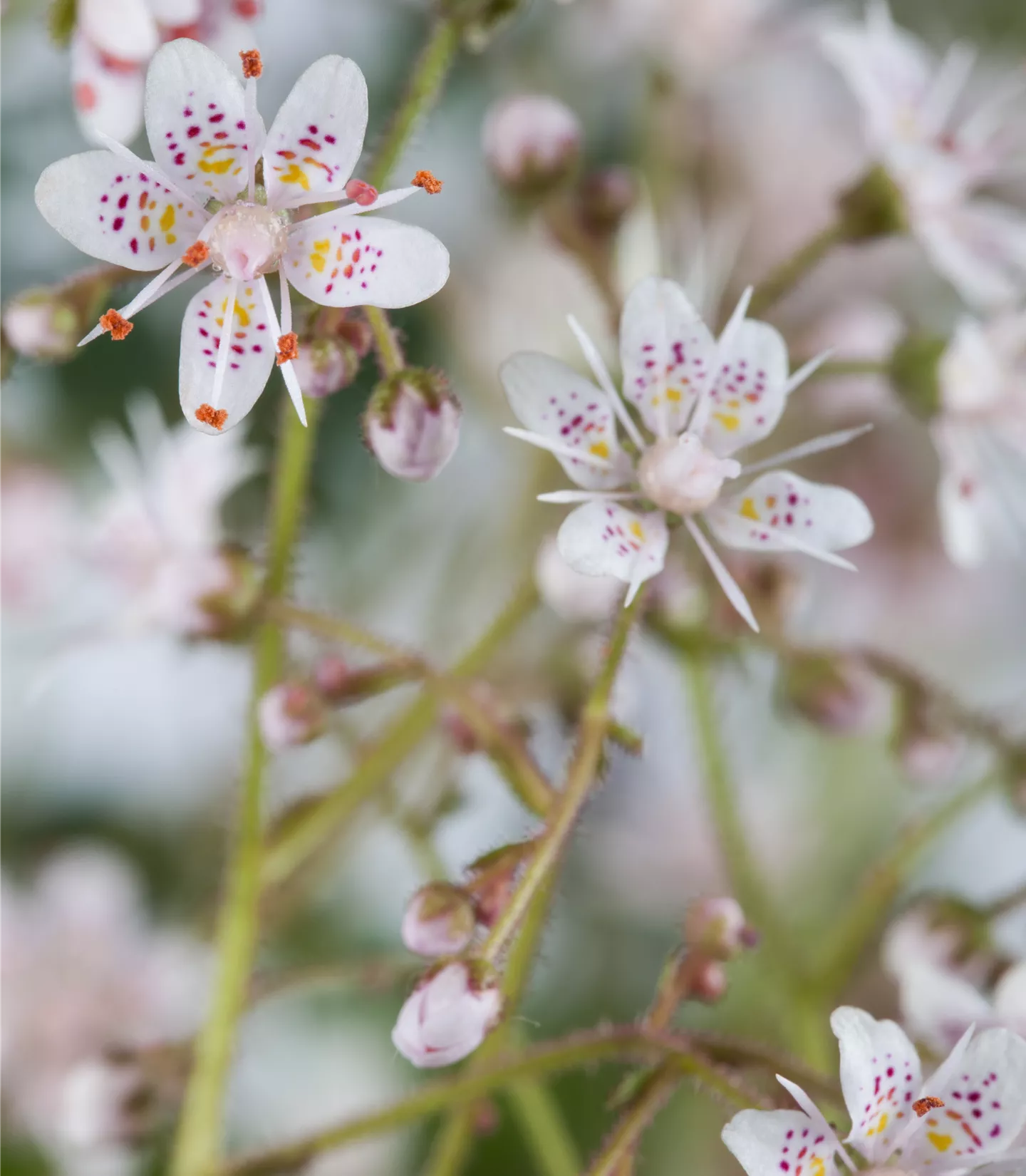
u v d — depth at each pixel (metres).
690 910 0.11
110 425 0.13
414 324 0.13
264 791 0.11
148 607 0.12
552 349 0.13
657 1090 0.10
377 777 0.11
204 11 0.11
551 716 0.12
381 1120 0.11
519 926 0.10
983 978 0.11
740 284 0.13
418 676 0.11
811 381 0.12
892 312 0.13
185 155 0.10
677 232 0.13
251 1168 0.11
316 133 0.10
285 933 0.13
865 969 0.12
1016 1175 0.10
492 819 0.13
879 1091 0.10
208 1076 0.11
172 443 0.12
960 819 0.12
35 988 0.13
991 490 0.12
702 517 0.10
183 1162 0.11
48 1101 0.13
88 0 0.11
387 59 0.13
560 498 0.10
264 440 0.13
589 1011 0.13
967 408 0.11
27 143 0.13
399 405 0.10
